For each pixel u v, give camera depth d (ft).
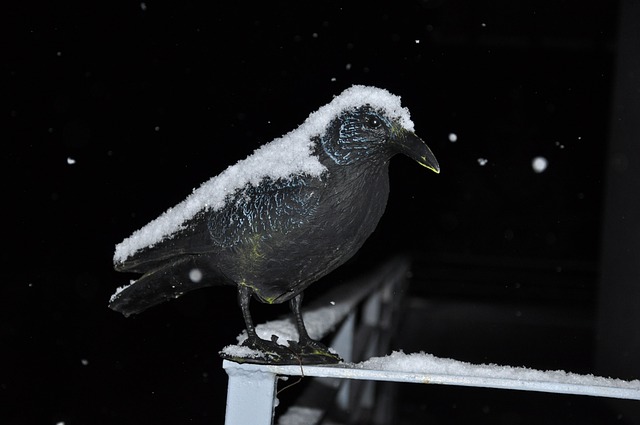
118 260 8.70
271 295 8.52
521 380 7.61
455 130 73.41
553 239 72.59
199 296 33.24
